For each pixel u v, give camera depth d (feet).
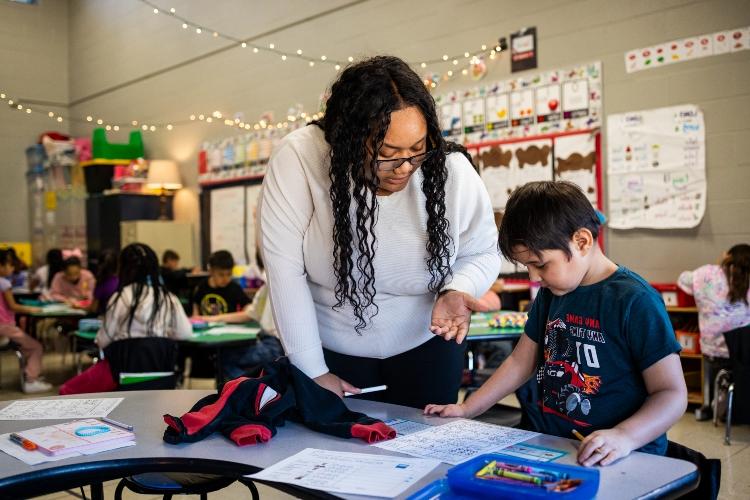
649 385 4.86
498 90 20.93
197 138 31.94
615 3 18.47
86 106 39.22
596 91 18.90
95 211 34.09
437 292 6.30
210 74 31.07
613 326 5.03
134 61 35.45
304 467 4.54
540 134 20.06
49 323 28.91
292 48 27.17
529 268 5.21
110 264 21.27
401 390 6.56
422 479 4.24
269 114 28.30
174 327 13.08
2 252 22.08
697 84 17.24
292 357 6.04
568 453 4.66
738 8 16.56
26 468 4.71
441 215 6.02
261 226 6.17
